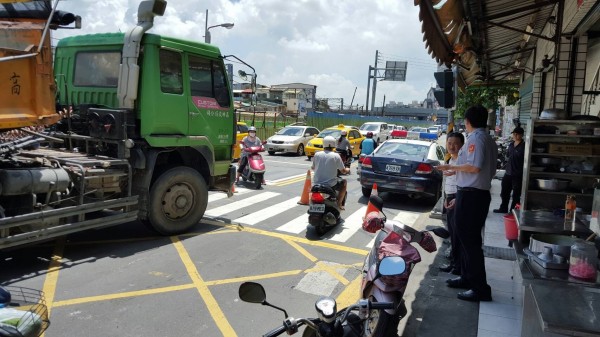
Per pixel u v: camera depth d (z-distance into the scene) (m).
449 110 8.91
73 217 5.69
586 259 3.23
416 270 5.85
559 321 2.54
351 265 6.10
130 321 4.24
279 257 6.30
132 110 6.41
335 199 7.57
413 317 4.49
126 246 6.50
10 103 5.00
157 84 6.55
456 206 4.69
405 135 31.70
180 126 6.99
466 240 4.71
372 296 3.69
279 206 9.73
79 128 6.98
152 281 5.23
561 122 5.68
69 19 5.46
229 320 4.36
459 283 5.15
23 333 2.34
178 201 7.05
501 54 12.06
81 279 5.20
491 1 6.05
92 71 7.11
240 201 10.20
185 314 4.44
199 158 7.71
